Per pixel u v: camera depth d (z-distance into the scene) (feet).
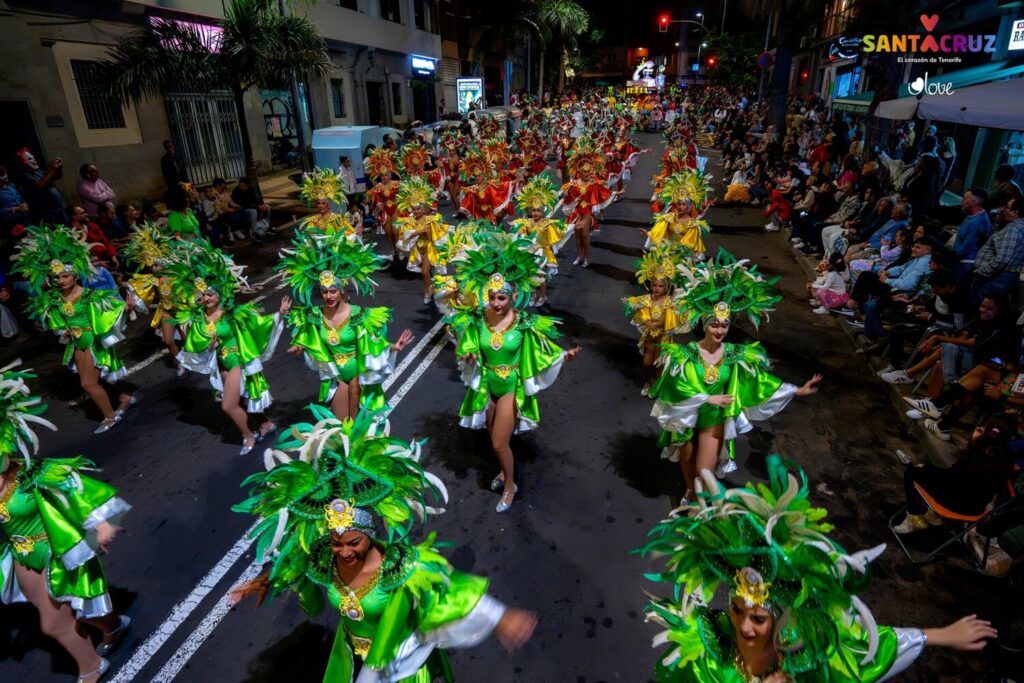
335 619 13.58
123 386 24.72
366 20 87.40
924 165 35.63
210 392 24.03
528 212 32.42
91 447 20.39
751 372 13.92
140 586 14.55
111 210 34.68
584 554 15.29
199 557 15.47
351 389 17.90
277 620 13.58
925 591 13.97
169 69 44.01
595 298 33.76
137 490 18.07
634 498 17.38
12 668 12.63
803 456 19.21
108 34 46.32
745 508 7.51
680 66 298.15
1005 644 12.26
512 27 125.29
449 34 125.29
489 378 16.19
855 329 28.32
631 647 12.76
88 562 11.57
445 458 19.34
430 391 23.71
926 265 25.80
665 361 14.57
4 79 39.83
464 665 12.41
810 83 126.72
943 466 18.01
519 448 19.86
